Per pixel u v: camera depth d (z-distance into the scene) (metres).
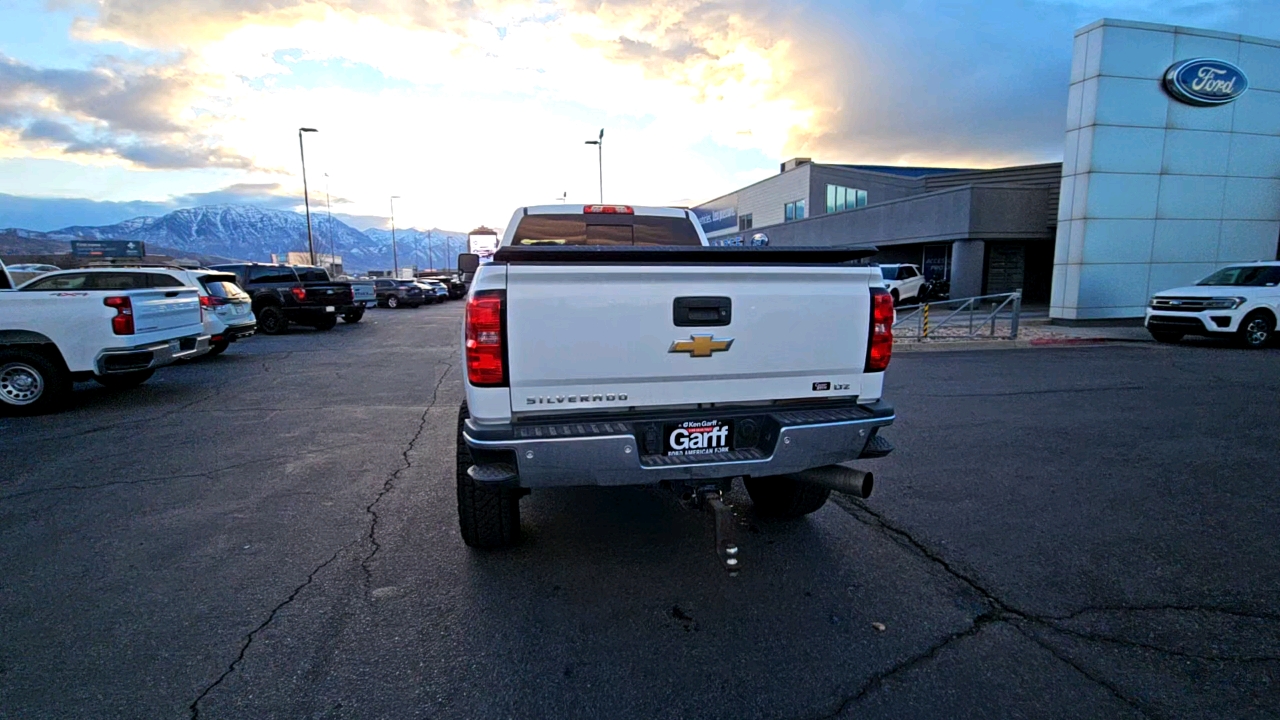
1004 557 3.62
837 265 3.27
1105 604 3.12
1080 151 15.65
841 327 3.24
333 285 18.14
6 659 2.69
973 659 2.70
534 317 2.80
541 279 2.80
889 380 9.00
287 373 10.27
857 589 3.29
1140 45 15.12
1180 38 15.30
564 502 4.49
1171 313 12.59
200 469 5.23
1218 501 4.42
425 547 3.78
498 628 2.94
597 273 2.85
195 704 2.43
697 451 3.06
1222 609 3.06
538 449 2.77
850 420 3.12
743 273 3.01
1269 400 7.57
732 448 3.11
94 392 8.62
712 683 2.56
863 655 2.74
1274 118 16.19
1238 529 3.96
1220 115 15.84
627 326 2.90
